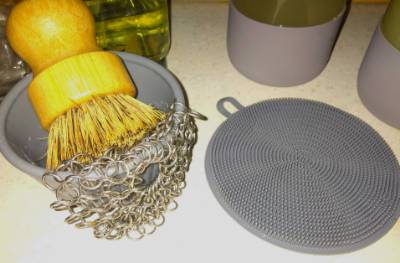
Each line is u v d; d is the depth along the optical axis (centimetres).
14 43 26
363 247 32
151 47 45
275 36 40
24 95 30
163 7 46
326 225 33
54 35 25
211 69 49
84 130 25
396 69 37
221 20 56
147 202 31
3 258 32
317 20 43
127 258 32
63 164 25
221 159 38
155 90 34
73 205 28
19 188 36
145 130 27
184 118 29
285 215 34
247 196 35
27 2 25
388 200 35
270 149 39
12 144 27
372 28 56
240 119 42
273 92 47
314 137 40
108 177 25
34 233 33
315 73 46
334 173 37
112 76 25
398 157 40
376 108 42
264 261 32
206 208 35
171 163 29
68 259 32
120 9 44
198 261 32
